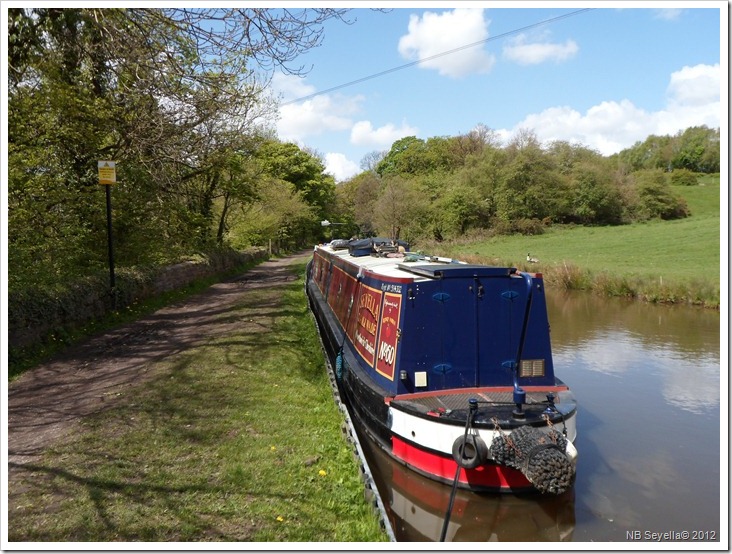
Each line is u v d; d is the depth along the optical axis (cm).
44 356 873
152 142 1254
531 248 3903
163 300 1530
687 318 1605
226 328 1138
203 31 813
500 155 5169
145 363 840
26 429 572
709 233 3838
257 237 3906
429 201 5222
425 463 532
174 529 387
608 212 5141
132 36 829
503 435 489
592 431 727
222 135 1667
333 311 1139
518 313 598
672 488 565
